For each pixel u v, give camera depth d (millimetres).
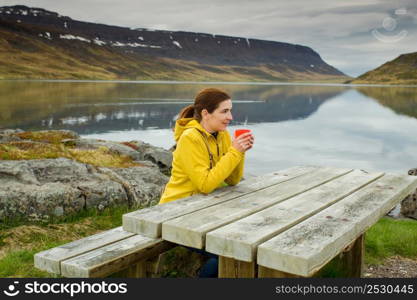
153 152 11359
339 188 3678
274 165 18734
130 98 74438
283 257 2178
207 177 3338
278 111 53875
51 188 6824
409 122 40875
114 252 3166
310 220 2736
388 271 5066
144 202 7773
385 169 18750
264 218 2777
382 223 7422
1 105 53875
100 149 10227
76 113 44906
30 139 11375
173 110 50094
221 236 2416
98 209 7137
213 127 3535
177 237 2613
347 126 36812
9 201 6316
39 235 6066
